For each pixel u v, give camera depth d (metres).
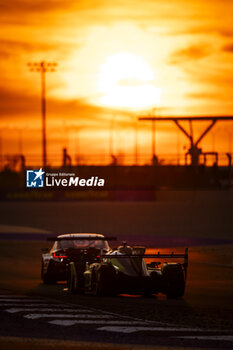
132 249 60.78
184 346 35.19
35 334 38.16
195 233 156.50
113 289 56.91
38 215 191.75
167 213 187.50
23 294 60.72
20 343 35.62
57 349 34.22
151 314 46.75
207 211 187.75
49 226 174.00
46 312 46.94
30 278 78.62
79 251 70.19
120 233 159.75
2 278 78.25
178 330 39.94
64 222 179.62
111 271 56.84
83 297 58.28
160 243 134.50
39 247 128.12
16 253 115.69
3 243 137.62
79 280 60.28
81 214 190.62
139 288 56.81
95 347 34.75
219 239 143.00
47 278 70.94
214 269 89.06
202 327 41.12
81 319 43.75
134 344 35.62
